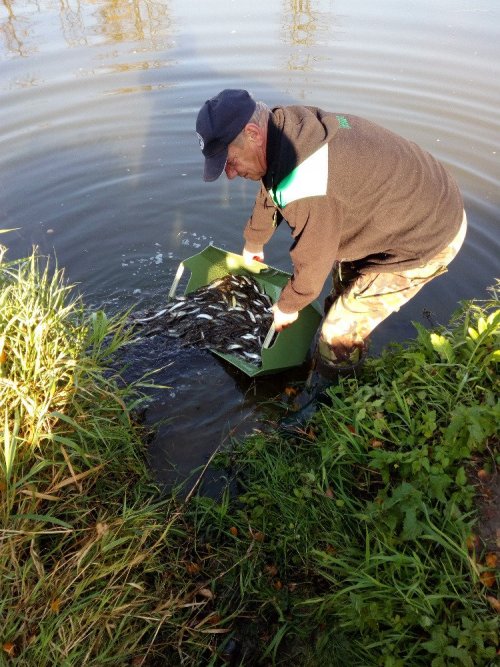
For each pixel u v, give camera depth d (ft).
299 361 11.66
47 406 7.97
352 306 10.02
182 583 7.86
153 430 10.41
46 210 16.28
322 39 24.84
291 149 7.79
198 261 12.71
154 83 21.81
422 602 7.02
